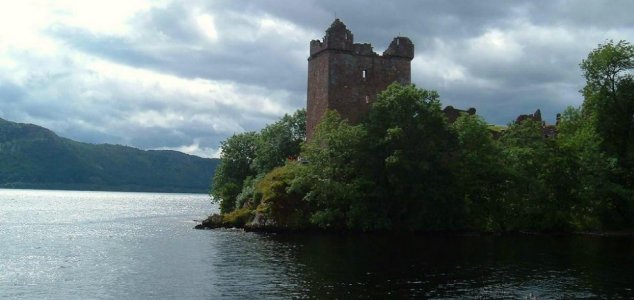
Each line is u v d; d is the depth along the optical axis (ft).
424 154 227.81
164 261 151.33
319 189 223.10
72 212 432.66
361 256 155.63
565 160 239.91
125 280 124.57
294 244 184.96
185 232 239.91
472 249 172.45
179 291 112.47
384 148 230.89
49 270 138.82
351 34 281.74
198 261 150.00
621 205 248.52
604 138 265.54
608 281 119.85
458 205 231.71
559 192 240.32
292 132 361.92
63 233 245.24
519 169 240.32
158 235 230.07
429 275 126.31
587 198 242.17
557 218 233.55
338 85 278.67
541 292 109.29
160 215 407.85
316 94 290.15
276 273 129.49
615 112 263.08
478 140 237.45
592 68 267.59
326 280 120.88
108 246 188.85
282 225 229.04
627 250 172.35
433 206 230.27
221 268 137.39
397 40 289.53
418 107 231.91
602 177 241.55
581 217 244.63
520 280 120.78
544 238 209.97
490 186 239.91
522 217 235.20
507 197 236.22
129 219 354.74
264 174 290.97
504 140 268.82
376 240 197.98
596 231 236.84
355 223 225.97
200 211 485.56
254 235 217.56
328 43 278.26
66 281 124.16
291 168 250.78
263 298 104.99
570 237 214.69
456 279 121.70
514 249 173.17
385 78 285.64
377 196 226.79
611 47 262.88
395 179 221.66
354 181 228.84
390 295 106.73
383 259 149.89
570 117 290.76
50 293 112.27
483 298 104.53
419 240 198.59
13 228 272.92
